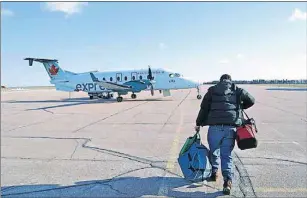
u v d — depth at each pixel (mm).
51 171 5266
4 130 10188
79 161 5918
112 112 16484
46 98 37375
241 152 6418
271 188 4289
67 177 4926
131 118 13359
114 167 5469
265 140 7777
